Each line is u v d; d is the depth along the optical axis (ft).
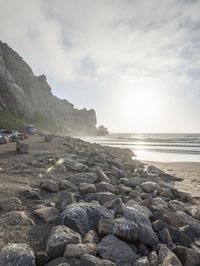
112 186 37.76
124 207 27.35
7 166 52.54
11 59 629.51
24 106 518.37
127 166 72.69
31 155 72.23
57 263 17.25
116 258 18.70
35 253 17.97
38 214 25.30
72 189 36.11
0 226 22.29
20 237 20.98
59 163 55.52
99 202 30.50
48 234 21.85
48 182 35.63
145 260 18.53
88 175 42.60
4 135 139.54
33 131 246.88
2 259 16.53
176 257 19.08
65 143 130.82
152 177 60.39
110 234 21.26
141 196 37.55
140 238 21.84
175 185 60.23
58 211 26.76
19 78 635.25
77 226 22.43
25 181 38.75
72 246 18.52
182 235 23.56
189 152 184.24
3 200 27.50
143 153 176.45
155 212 27.78
